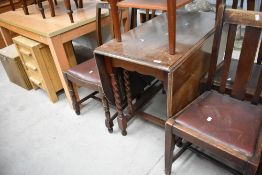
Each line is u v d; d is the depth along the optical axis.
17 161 1.71
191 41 1.32
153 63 1.16
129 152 1.66
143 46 1.33
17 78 2.52
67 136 1.86
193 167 1.49
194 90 1.45
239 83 1.26
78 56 3.07
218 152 1.06
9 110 2.26
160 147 1.66
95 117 2.03
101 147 1.73
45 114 2.14
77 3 2.31
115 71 1.50
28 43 2.02
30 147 1.81
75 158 1.67
